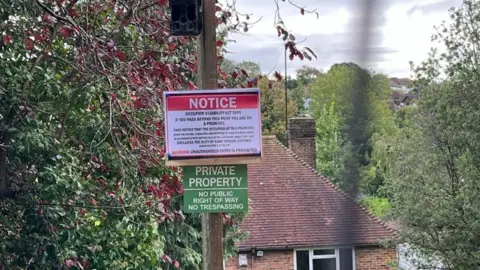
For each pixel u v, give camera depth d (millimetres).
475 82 17812
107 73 7578
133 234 9719
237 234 15547
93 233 9242
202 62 6504
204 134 6074
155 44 8289
